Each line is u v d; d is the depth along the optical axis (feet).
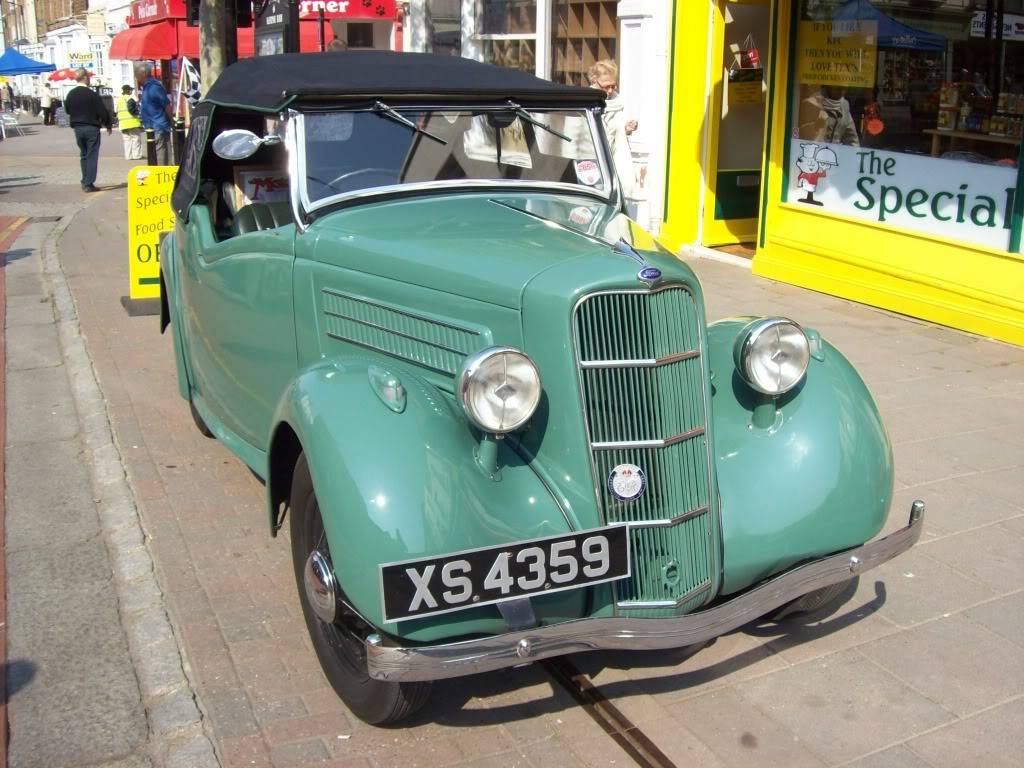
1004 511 15.85
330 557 10.37
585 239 11.60
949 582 13.88
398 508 9.47
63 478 17.72
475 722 11.00
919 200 26.17
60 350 25.62
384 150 13.57
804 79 29.14
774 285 29.71
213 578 14.01
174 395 21.85
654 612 10.75
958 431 18.95
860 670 11.96
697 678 11.82
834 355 12.47
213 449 18.80
